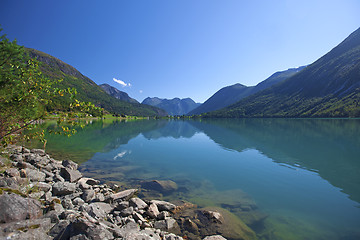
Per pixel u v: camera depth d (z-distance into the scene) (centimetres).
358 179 1451
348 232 809
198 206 1049
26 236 475
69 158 2073
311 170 1688
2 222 518
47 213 649
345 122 8369
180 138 4047
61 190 1009
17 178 988
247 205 1065
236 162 1994
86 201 988
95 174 1583
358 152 2391
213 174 1619
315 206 1046
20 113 718
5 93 702
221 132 5194
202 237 779
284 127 6412
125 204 959
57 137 3638
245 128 6394
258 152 2469
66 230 559
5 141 766
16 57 712
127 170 1725
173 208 998
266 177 1527
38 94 709
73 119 724
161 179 1498
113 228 666
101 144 3069
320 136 3884
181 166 1866
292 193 1217
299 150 2553
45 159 1661
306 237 783
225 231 814
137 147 2895
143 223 827
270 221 905
